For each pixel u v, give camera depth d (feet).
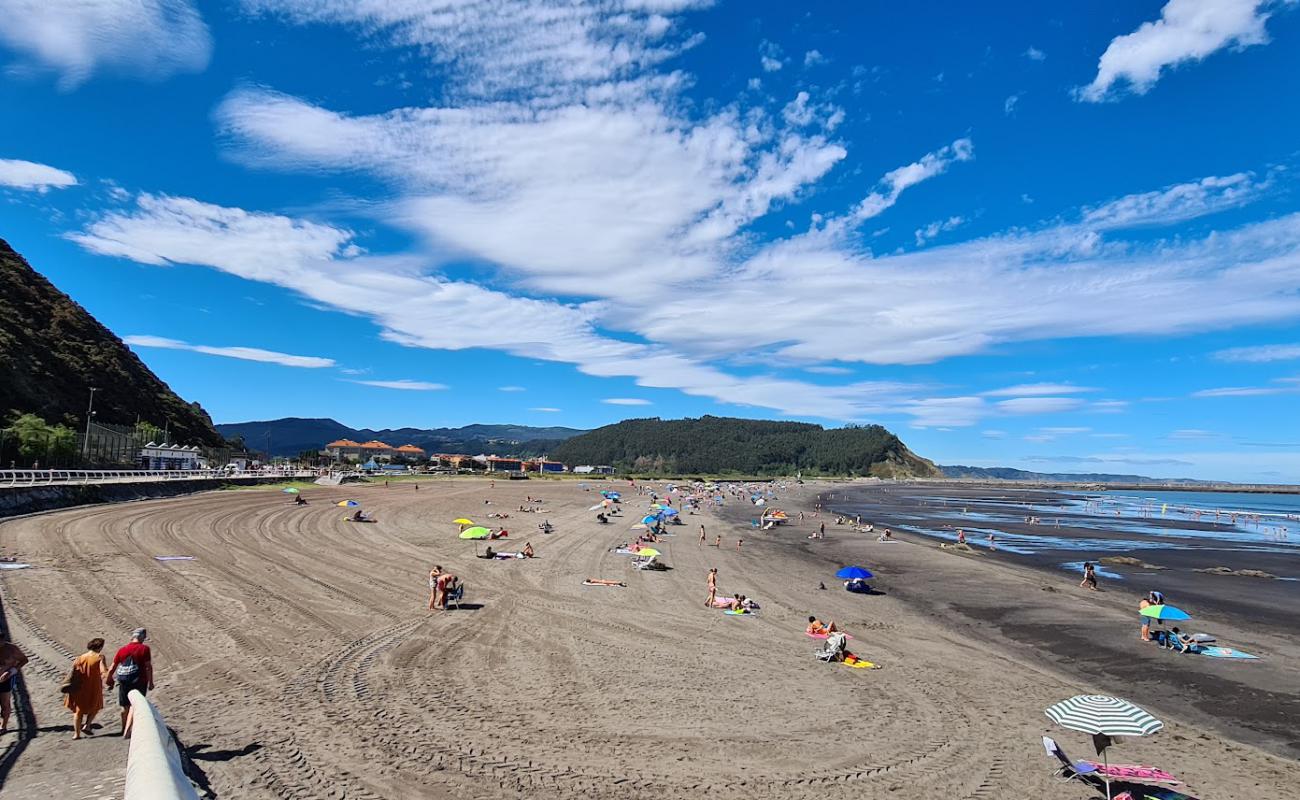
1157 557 154.51
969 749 41.68
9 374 217.56
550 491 366.63
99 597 67.21
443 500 257.34
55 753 31.89
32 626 55.62
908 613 85.51
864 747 41.32
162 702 42.60
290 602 72.84
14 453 177.37
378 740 38.47
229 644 55.93
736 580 105.91
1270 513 387.34
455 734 40.09
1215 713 51.49
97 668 34.30
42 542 95.61
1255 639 75.46
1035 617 84.43
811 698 50.42
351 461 550.77
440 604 75.97
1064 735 44.93
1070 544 180.04
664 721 44.29
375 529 152.35
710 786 35.01
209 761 34.47
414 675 51.21
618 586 94.12
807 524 221.25
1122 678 59.72
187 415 369.09
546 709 45.42
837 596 95.71
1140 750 43.19
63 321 304.50
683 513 258.98
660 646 63.67
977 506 375.04
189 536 115.75
